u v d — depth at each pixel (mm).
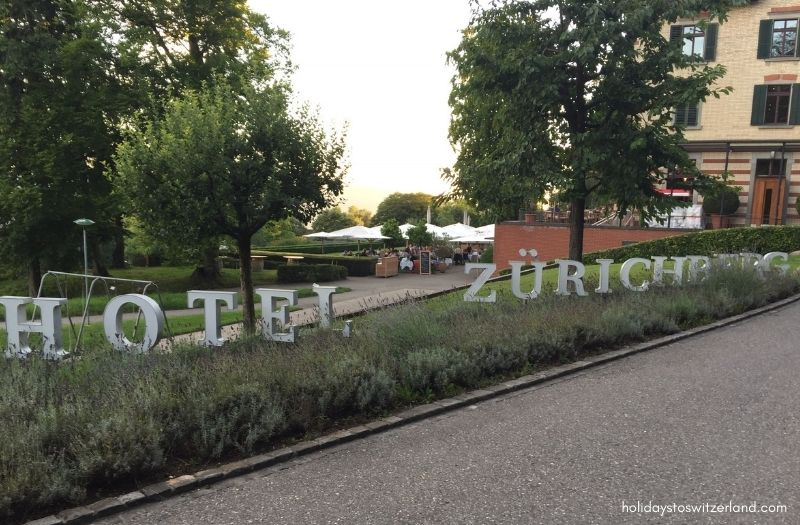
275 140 8383
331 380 5035
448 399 5531
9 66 17219
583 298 9352
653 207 11078
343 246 51625
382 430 4832
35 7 18453
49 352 5977
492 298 8828
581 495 3605
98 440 3775
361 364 5469
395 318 7027
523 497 3592
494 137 11836
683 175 11039
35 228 18250
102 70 19109
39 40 17781
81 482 3621
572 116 11039
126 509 3527
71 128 17766
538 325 7281
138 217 8352
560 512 3402
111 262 28938
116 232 20594
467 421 5027
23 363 5625
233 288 23172
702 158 25250
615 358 7160
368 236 35531
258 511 3480
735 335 8469
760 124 24375
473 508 3465
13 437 3721
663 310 8820
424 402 5469
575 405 5406
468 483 3803
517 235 24750
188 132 7840
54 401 4500
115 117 18141
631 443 4438
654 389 5863
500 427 4859
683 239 20469
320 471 4043
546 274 15719
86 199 18547
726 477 3826
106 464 3672
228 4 21188
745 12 24484
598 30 9617
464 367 5879
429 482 3828
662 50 10141
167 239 8391
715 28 24797
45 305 6055
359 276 28078
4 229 18266
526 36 10586
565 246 23859
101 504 3518
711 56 24969
